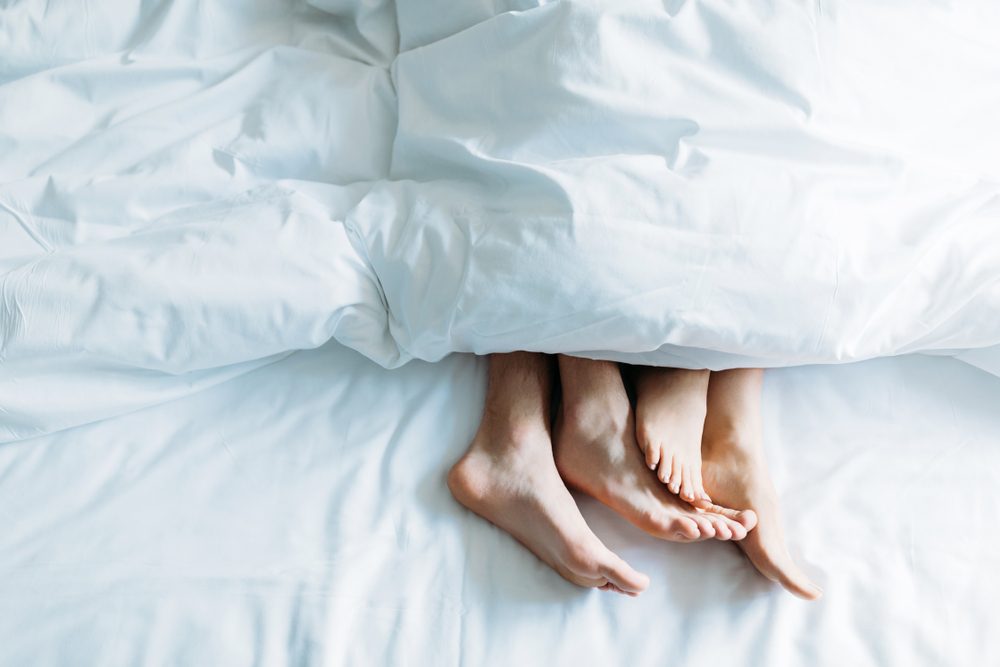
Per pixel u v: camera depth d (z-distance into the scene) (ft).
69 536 2.30
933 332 2.60
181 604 2.19
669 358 2.59
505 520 2.46
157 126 2.89
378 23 3.20
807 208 2.37
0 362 2.37
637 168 2.39
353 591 2.25
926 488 2.56
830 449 2.68
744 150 2.48
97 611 2.16
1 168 2.83
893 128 2.60
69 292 2.39
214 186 2.82
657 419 2.63
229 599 2.21
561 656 2.20
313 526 2.39
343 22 3.30
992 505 2.52
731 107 2.46
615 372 2.71
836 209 2.43
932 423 2.73
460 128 2.73
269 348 2.59
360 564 2.31
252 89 3.02
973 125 2.72
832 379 2.86
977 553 2.41
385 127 3.03
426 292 2.51
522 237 2.36
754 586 2.36
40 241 2.65
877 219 2.46
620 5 2.50
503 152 2.58
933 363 2.91
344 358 2.84
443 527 2.45
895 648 2.22
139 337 2.43
